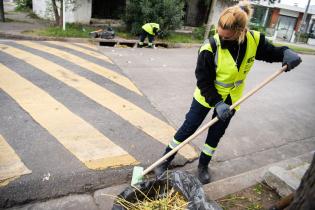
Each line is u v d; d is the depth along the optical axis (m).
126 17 13.87
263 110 5.88
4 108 4.15
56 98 4.73
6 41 8.33
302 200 1.89
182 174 2.58
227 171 3.54
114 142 3.67
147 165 3.32
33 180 2.81
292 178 3.05
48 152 3.27
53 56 7.18
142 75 6.85
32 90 4.91
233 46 2.45
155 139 3.91
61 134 3.67
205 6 18.55
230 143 4.24
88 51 8.42
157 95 5.65
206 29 15.34
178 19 14.03
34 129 3.71
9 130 3.61
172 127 4.37
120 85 5.86
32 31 11.41
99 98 5.01
